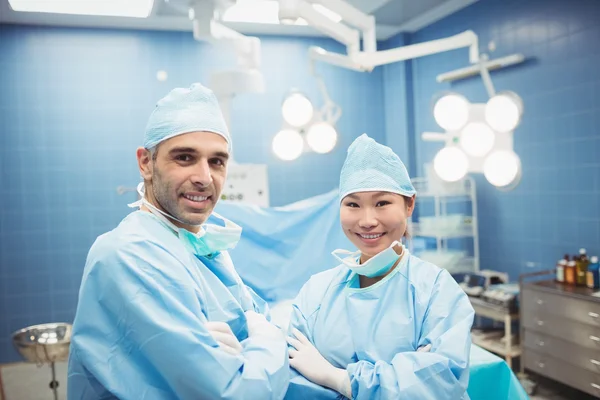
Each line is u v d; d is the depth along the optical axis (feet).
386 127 15.84
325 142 7.32
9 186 12.79
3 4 11.50
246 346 3.29
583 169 10.05
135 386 3.09
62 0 11.64
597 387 8.43
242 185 9.86
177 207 3.50
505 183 5.58
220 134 3.56
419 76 14.78
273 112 14.66
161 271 3.23
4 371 12.23
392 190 3.58
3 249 12.80
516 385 4.77
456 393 3.16
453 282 3.71
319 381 3.46
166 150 3.47
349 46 7.30
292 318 4.11
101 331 3.17
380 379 3.18
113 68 13.33
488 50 12.24
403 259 3.85
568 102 10.30
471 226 12.26
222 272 3.85
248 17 13.14
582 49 9.95
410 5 12.78
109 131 13.35
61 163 13.07
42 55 12.87
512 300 10.30
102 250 3.32
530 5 11.06
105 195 13.37
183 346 2.99
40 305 13.07
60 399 10.49
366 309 3.68
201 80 13.94
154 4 11.82
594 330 8.45
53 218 13.07
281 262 7.50
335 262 7.55
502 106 5.65
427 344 3.42
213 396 2.95
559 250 10.69
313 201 8.09
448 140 8.32
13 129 12.76
